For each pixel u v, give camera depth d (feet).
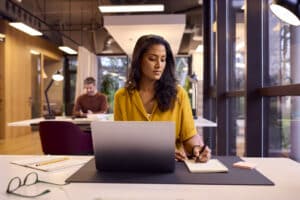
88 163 4.79
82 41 31.58
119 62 35.22
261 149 8.66
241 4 11.75
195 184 3.73
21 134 25.86
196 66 28.99
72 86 36.86
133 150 4.15
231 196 3.30
